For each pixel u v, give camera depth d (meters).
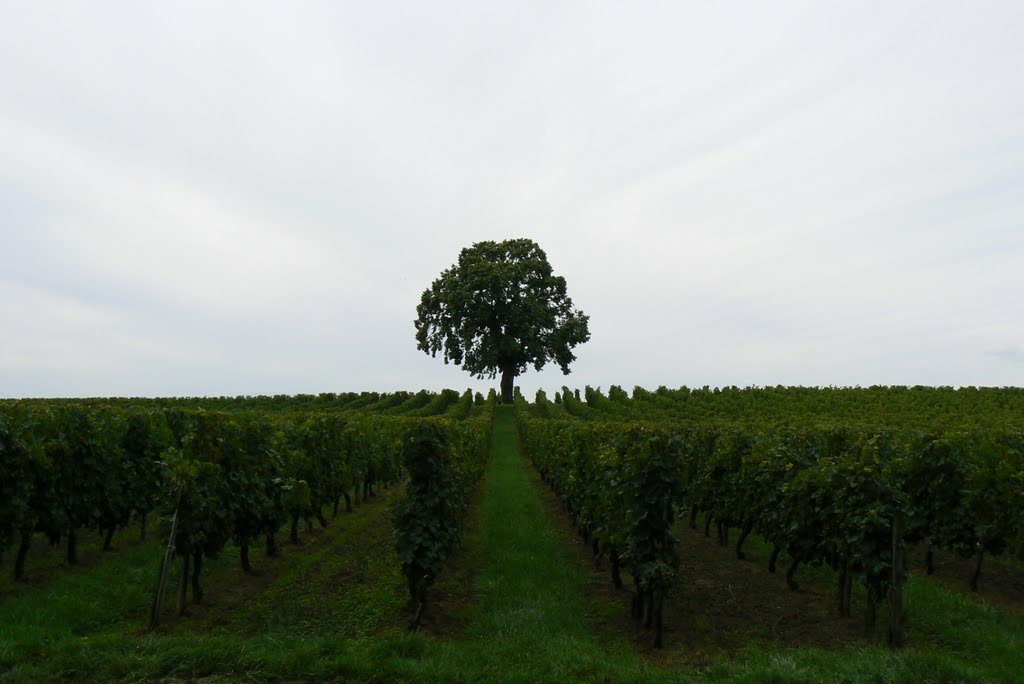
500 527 14.79
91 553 11.77
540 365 61.22
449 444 9.57
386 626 8.27
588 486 11.95
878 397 38.97
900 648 7.69
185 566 8.67
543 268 61.72
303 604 9.12
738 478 12.90
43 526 10.07
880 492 8.27
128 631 7.97
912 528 11.38
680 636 8.41
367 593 9.68
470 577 10.97
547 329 60.66
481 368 56.59
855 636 8.27
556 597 9.71
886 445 11.37
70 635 7.47
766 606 9.66
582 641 7.79
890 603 8.11
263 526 11.03
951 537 11.05
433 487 9.05
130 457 12.28
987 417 28.30
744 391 47.19
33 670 6.16
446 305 59.16
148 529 14.11
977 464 11.43
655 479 8.60
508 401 63.50
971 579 11.08
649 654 7.76
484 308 56.88
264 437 11.22
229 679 6.23
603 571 11.93
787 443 12.30
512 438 40.94
